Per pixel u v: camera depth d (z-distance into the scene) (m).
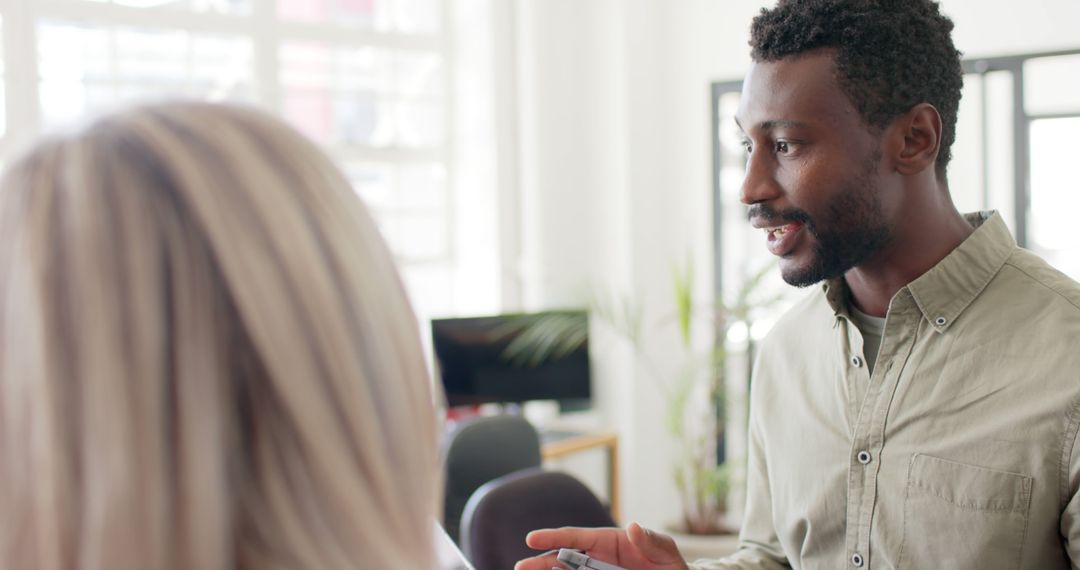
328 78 4.38
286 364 0.39
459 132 4.78
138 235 0.39
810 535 1.28
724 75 4.32
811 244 1.13
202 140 0.42
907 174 1.12
